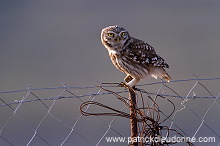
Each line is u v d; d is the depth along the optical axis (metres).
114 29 12.07
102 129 22.61
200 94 26.42
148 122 10.62
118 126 22.22
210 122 22.27
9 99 28.19
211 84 27.17
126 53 12.03
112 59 12.41
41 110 24.78
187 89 26.38
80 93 23.11
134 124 10.23
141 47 12.12
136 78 12.30
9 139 22.88
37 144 22.69
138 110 10.17
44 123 23.89
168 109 22.98
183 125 22.00
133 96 10.23
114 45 12.06
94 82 35.09
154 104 10.41
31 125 23.91
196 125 21.97
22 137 22.92
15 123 23.81
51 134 23.20
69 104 24.59
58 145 22.58
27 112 24.86
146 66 12.20
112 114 10.23
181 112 22.34
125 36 12.07
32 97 26.08
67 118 24.05
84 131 22.97
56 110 24.67
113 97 23.94
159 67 12.34
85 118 23.44
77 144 22.45
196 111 22.53
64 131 23.42
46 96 25.78
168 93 24.12
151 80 24.86
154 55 12.24
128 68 12.16
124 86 10.52
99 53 44.28
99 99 23.80
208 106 22.78
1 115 25.05
